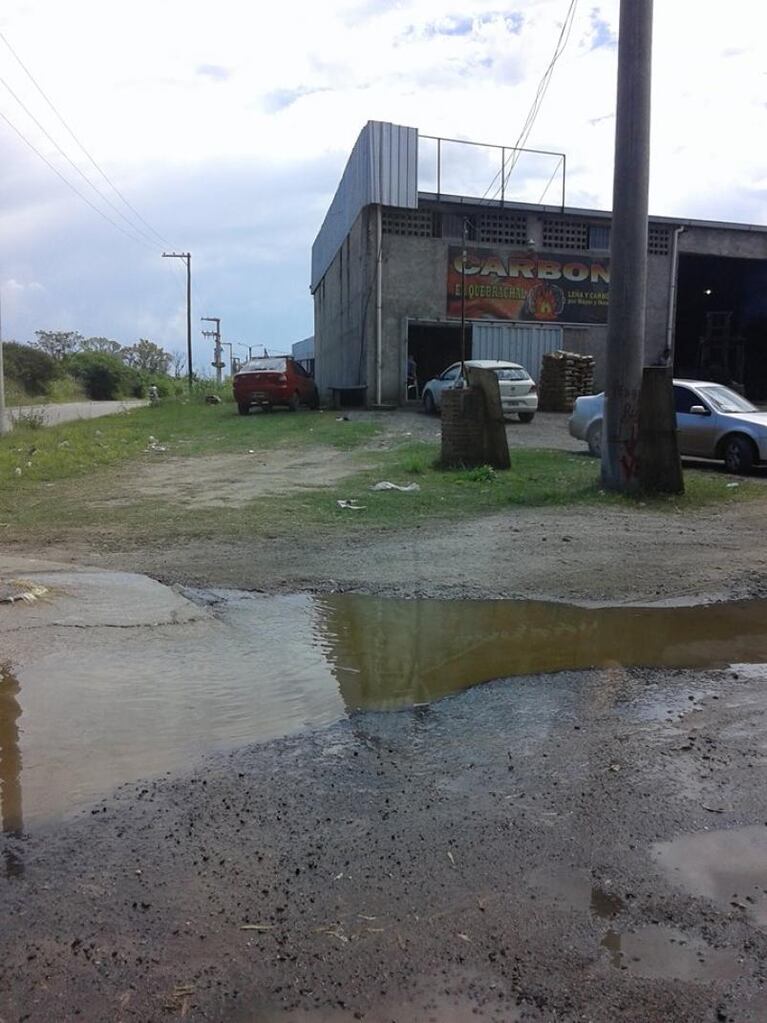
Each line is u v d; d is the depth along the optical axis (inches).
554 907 98.5
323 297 1402.6
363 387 936.3
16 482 468.4
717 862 107.9
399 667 180.9
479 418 486.9
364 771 133.2
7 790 126.3
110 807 121.5
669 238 1013.2
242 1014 82.0
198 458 581.9
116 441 695.7
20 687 166.2
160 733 146.6
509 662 184.7
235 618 213.9
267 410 991.6
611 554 285.4
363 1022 81.0
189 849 110.7
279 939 93.0
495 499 389.7
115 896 100.4
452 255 923.4
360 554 284.7
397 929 94.7
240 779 130.3
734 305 1178.6
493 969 88.3
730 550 291.7
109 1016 81.7
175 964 89.0
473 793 126.0
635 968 88.4
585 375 928.9
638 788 127.5
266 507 375.6
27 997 84.0
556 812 120.3
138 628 201.9
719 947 91.6
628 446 400.8
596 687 170.1
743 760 137.1
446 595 237.1
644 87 382.6
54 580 242.1
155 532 323.0
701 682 173.2
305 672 177.2
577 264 970.7
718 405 519.8
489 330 949.2
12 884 102.7
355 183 975.0
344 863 107.5
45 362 2417.6
